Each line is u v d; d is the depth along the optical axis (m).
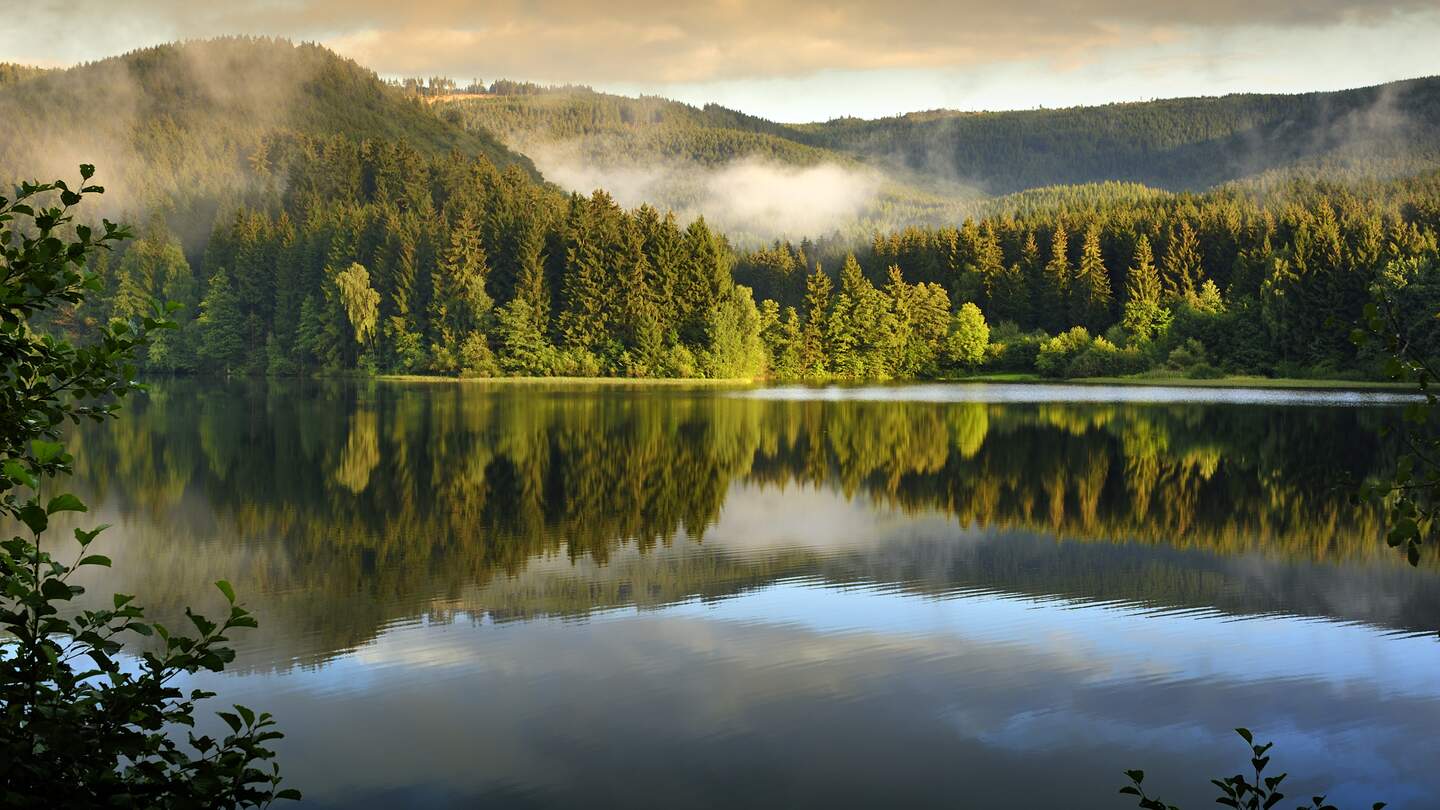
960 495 31.70
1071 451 41.97
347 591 20.02
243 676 15.27
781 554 23.39
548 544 24.33
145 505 28.78
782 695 14.54
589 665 15.77
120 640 16.62
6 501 4.34
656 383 92.94
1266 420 54.12
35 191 4.33
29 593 4.30
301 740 13.02
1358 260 88.50
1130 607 19.00
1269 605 19.16
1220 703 14.26
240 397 70.31
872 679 15.16
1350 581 20.97
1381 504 29.64
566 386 86.56
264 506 28.78
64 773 4.27
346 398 69.81
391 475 34.41
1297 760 12.54
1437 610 18.77
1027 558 23.09
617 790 11.73
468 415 56.69
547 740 13.05
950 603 19.28
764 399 72.19
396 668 15.62
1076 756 12.66
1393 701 14.30
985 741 13.08
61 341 4.69
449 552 23.41
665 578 21.14
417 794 11.65
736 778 12.08
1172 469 37.00
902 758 12.55
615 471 36.00
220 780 4.67
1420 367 5.05
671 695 14.53
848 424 53.03
